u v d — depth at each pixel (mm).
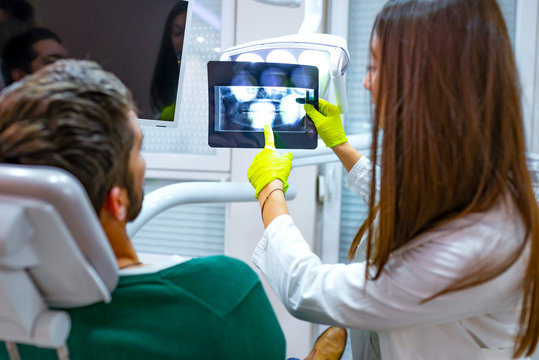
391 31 729
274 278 879
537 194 990
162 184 1903
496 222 694
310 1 1127
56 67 565
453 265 677
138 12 1008
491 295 696
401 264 728
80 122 517
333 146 1178
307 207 1737
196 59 1804
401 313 728
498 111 698
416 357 790
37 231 459
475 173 708
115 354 553
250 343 634
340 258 1853
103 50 1005
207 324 597
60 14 958
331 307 781
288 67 1070
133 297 578
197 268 636
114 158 546
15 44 955
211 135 1069
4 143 506
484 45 685
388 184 725
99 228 497
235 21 1740
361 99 1771
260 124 1086
